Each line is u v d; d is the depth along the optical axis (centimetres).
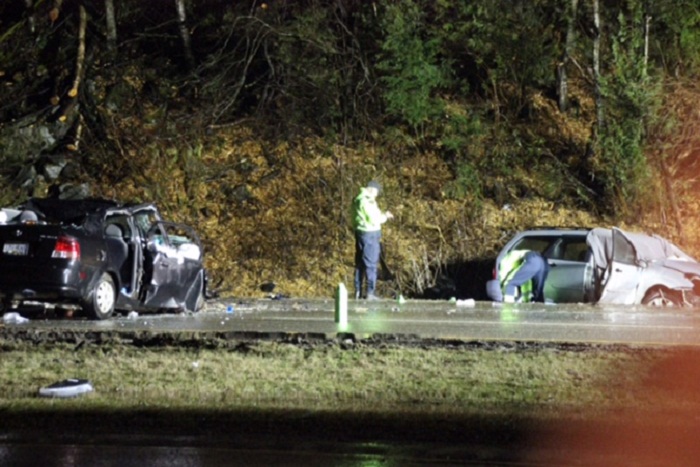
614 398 2106
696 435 1816
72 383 2158
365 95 5728
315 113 5728
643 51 5441
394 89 5525
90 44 5656
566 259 4309
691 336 2959
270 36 5647
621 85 5266
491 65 5900
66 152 5306
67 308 3453
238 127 5759
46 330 2923
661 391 2180
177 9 5944
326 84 5666
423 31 5750
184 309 3694
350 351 2652
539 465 1641
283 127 5694
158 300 3516
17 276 3148
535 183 5550
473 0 5709
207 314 3678
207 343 2808
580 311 3847
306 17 5556
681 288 4141
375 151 5641
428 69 5541
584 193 5459
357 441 1777
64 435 1812
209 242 5122
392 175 5531
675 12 5478
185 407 2014
